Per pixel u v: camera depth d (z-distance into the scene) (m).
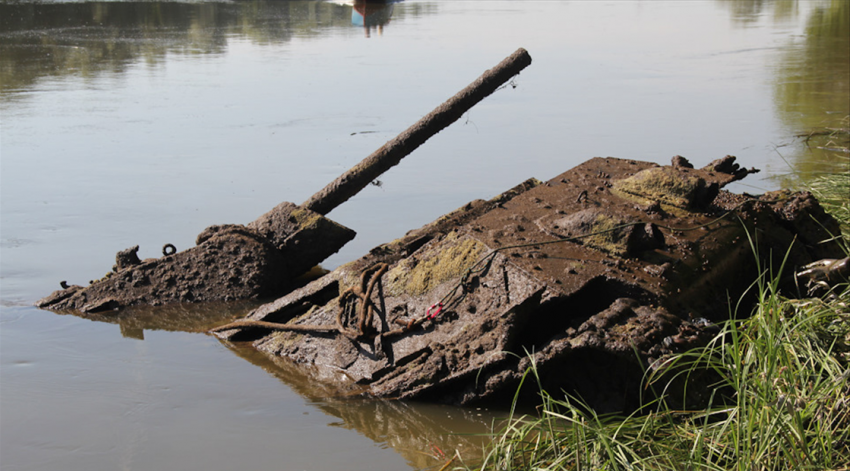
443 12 30.47
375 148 10.93
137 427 4.40
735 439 3.68
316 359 5.27
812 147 10.58
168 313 6.35
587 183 5.93
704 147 10.71
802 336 4.36
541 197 5.73
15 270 7.08
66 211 8.59
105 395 4.81
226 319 6.21
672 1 36.22
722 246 5.12
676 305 4.51
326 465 4.00
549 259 4.72
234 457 4.08
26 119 12.88
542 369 4.39
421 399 4.64
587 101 13.98
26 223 8.23
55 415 4.54
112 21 26.14
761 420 3.62
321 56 19.44
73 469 3.97
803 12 28.97
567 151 10.66
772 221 5.79
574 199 5.59
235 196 9.04
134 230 8.02
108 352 5.52
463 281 4.80
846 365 4.26
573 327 4.38
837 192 8.06
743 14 29.08
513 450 3.82
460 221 6.32
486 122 12.55
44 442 4.23
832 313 4.58
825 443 3.60
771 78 15.84
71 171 10.08
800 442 3.55
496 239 4.95
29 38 21.89
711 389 4.27
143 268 6.71
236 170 10.07
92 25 25.00
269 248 6.81
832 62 17.52
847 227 6.79
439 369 4.53
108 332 5.93
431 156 10.71
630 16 28.92
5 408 4.62
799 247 5.64
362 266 5.62
